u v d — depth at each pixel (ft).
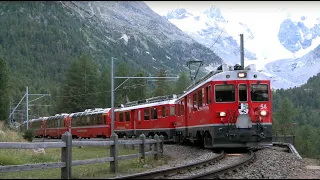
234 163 48.39
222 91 64.49
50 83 624.18
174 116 104.53
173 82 353.92
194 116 77.46
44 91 479.00
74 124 165.99
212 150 70.33
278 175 39.47
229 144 63.41
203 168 46.57
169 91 329.11
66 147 37.83
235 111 63.62
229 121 63.41
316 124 352.69
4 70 223.71
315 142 244.22
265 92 64.54
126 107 131.95
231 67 67.10
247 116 63.46
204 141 71.10
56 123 184.55
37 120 215.72
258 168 44.75
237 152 67.56
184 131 88.63
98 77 310.86
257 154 61.00
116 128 136.05
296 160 54.90
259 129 63.10
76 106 291.58
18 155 69.62
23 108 383.86
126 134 129.39
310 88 422.00
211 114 64.75
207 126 67.10
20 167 36.40
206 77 72.02
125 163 57.21
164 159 62.69
